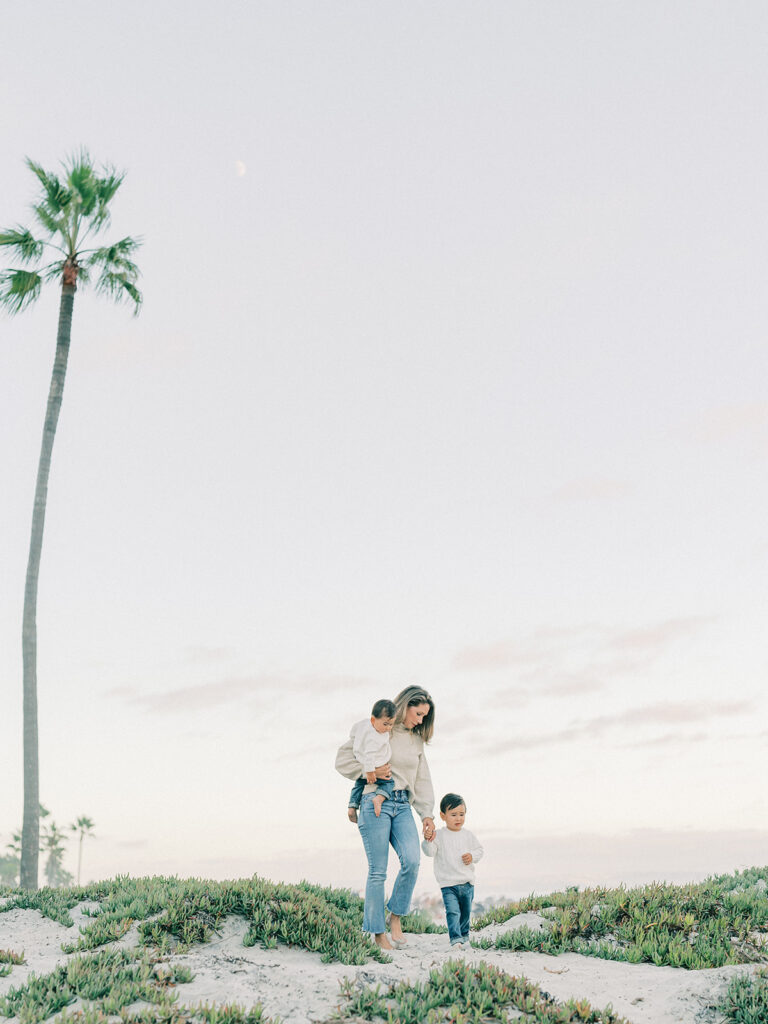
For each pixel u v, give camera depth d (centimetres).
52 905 1184
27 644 1625
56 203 1828
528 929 949
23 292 1847
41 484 1723
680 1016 662
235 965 747
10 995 687
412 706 849
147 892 1163
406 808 856
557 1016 621
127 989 664
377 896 838
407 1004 622
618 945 909
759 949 861
